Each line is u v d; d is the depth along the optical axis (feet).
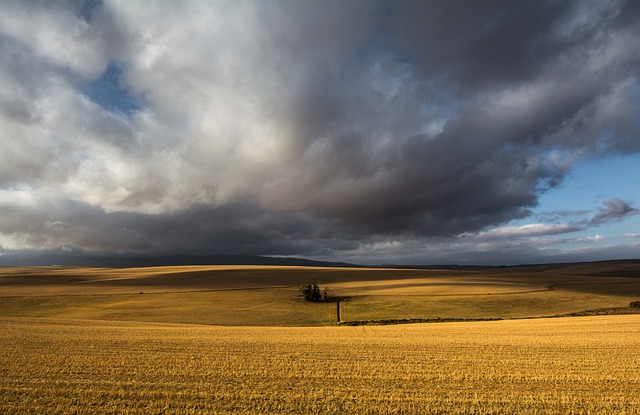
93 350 74.18
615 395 48.73
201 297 249.96
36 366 60.75
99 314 198.80
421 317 187.32
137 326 123.24
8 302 236.22
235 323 178.19
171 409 43.52
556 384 53.31
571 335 98.68
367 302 228.43
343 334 105.91
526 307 203.31
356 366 63.21
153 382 53.21
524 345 82.53
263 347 80.02
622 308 196.13
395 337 98.17
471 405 45.44
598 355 71.61
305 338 95.30
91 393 48.39
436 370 60.70
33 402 45.21
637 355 71.56
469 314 191.31
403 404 45.65
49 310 213.46
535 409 44.32
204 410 43.32
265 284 328.90
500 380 55.11
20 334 92.27
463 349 78.33
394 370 60.64
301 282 343.67
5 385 51.13
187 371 59.00
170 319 185.78
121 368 60.23
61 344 79.61
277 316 192.85
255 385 52.44
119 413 42.55
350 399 47.26
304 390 50.42
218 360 66.85
